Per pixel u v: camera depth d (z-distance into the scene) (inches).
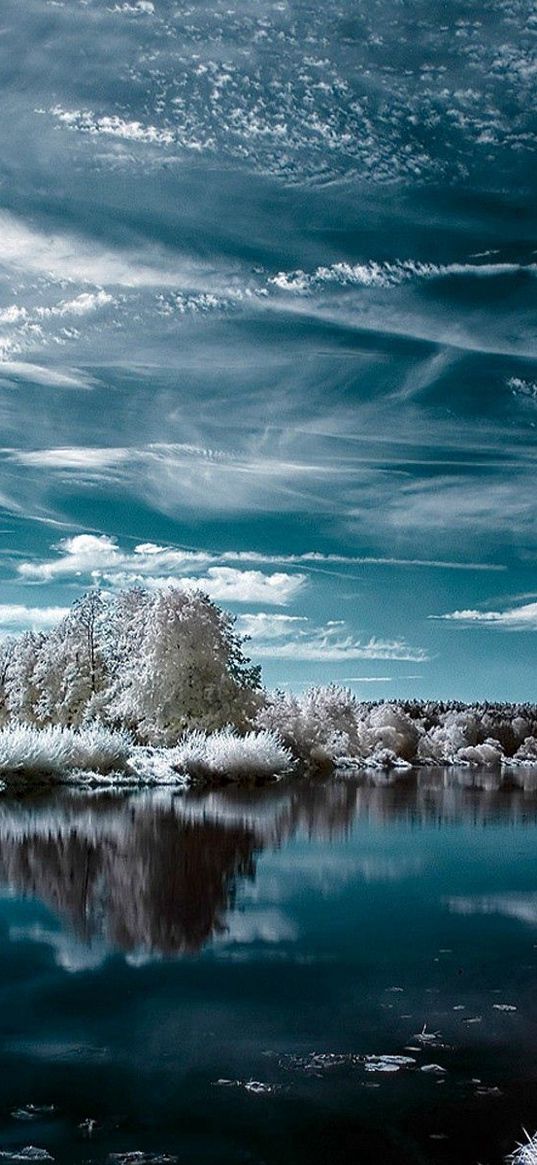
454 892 552.7
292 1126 242.8
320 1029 313.0
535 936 445.7
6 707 2338.8
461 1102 257.9
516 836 828.0
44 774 1168.8
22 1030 307.9
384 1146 233.1
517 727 3786.9
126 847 671.8
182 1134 238.2
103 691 1975.9
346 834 814.5
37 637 2298.2
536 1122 245.9
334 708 2561.5
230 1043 299.6
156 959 390.9
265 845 723.4
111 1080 269.9
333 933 444.8
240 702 1781.5
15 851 638.5
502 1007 338.3
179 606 1784.0
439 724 3688.5
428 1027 316.8
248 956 400.5
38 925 439.5
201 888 538.3
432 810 1087.0
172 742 1713.8
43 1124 243.0
